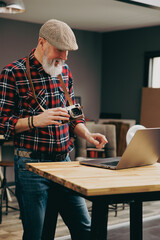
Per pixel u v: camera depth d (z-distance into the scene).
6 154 5.73
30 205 1.76
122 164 1.58
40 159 1.77
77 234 1.84
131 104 6.50
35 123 1.61
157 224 2.91
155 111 5.91
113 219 3.89
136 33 6.41
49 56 1.66
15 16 5.56
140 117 6.16
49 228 1.75
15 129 1.67
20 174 1.78
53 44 1.61
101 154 5.76
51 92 1.80
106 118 6.79
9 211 4.20
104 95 7.02
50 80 1.79
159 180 1.37
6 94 1.73
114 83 6.81
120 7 4.89
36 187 1.75
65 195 1.77
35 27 6.09
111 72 6.86
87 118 6.88
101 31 6.86
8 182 5.79
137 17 5.52
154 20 5.70
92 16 5.52
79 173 1.46
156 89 5.91
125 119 6.54
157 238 2.49
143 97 6.11
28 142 1.76
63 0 4.57
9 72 1.73
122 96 6.66
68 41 1.61
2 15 5.48
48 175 1.46
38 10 5.15
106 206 1.33
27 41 5.99
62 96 1.87
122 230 2.72
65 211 1.83
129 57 6.53
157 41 6.08
